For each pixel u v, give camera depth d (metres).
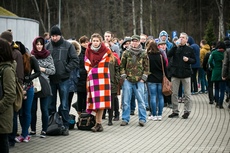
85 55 12.28
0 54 7.46
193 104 17.25
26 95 10.21
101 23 57.44
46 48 11.51
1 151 7.39
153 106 13.73
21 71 9.52
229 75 15.12
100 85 11.94
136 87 12.81
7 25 19.25
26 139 10.48
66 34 58.06
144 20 55.78
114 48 14.83
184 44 13.98
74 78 12.79
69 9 61.03
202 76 20.69
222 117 14.17
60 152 9.52
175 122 13.35
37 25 22.28
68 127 11.51
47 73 10.75
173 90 14.16
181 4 63.19
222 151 9.57
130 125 12.89
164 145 10.23
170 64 14.27
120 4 56.78
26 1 61.03
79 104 13.20
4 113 7.28
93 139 10.91
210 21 36.12
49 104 11.66
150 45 13.56
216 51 15.85
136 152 9.55
